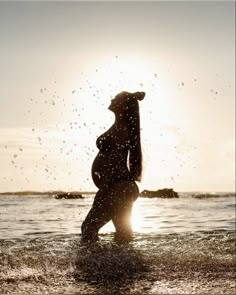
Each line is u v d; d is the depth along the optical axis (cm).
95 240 573
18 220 852
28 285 348
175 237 614
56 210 1127
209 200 2427
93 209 635
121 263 429
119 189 643
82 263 424
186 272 406
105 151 662
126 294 327
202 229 805
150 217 1102
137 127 682
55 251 476
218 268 425
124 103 675
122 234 631
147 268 416
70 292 330
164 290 343
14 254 454
